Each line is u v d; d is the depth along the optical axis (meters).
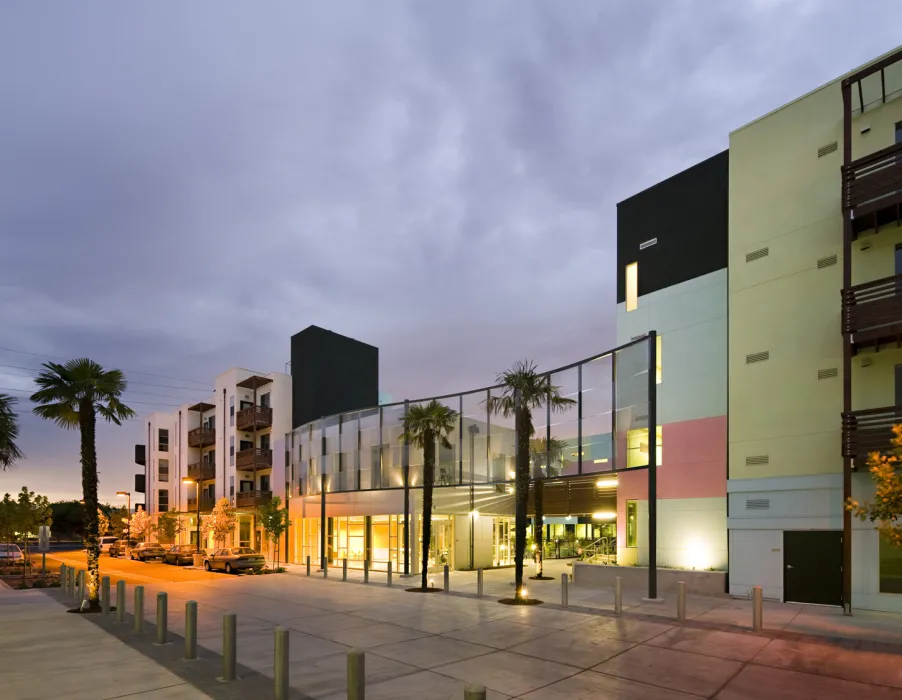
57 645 11.46
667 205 23.02
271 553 41.19
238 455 45.97
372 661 10.31
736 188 20.31
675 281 22.25
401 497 30.03
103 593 15.46
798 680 9.09
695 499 20.34
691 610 15.55
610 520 44.44
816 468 17.16
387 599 18.55
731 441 19.17
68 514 75.75
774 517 17.77
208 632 13.01
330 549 35.12
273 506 34.12
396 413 30.88
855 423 15.53
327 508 35.41
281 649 7.81
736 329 19.62
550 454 23.03
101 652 10.83
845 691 8.53
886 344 15.76
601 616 14.75
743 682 8.98
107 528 61.06
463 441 27.62
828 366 17.34
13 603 18.06
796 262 18.47
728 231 20.56
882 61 16.25
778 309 18.69
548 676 9.30
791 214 18.78
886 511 10.52
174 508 57.88
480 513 31.70
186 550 38.84
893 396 15.88
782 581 17.33
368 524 32.50
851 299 16.02
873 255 16.77
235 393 47.06
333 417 35.81
